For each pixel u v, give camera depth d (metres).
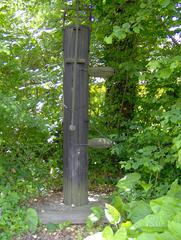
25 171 3.67
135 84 4.39
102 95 4.60
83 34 3.19
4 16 3.92
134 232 1.34
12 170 3.56
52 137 4.16
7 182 3.29
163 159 2.89
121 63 3.95
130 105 4.49
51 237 2.74
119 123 4.45
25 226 2.77
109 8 3.75
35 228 2.78
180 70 2.89
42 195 3.50
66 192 3.26
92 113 4.51
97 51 4.35
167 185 2.83
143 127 3.56
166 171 3.05
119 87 4.50
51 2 3.99
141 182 2.76
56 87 4.01
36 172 3.78
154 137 3.06
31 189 3.41
